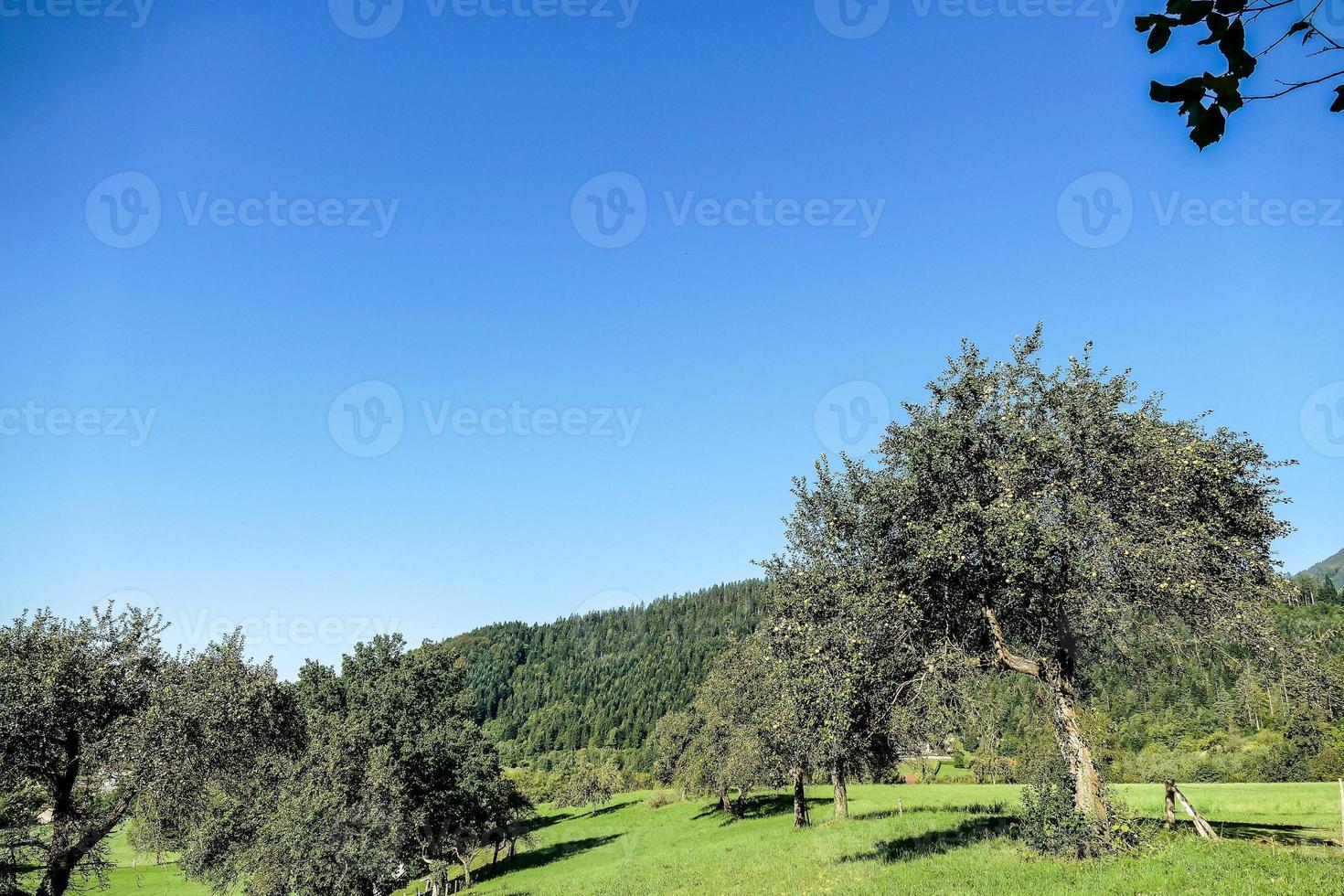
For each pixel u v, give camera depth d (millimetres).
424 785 44812
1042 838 19922
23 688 22156
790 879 24609
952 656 20453
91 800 24281
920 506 21031
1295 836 22172
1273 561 20516
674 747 86625
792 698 22609
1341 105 3104
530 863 61500
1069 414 20078
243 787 28344
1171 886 14938
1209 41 3111
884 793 65250
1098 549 18000
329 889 35719
